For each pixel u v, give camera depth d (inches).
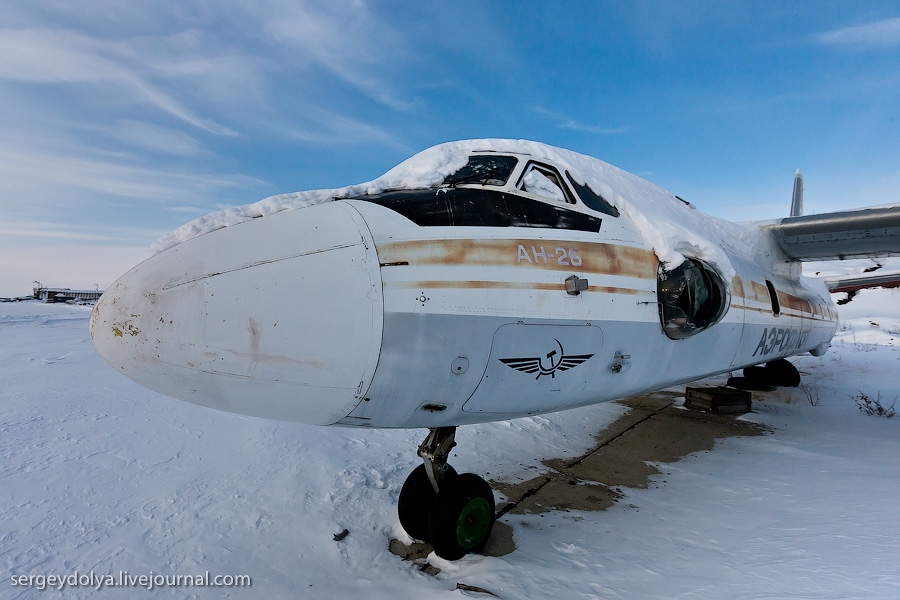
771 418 303.1
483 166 142.6
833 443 244.2
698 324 175.3
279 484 190.1
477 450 238.1
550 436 264.7
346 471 203.3
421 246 110.1
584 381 138.2
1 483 187.3
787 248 304.3
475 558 137.5
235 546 147.3
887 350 649.0
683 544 143.0
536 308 121.9
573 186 153.5
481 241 119.1
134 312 97.8
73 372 407.2
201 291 96.3
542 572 127.0
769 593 110.1
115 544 147.6
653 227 157.5
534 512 172.1
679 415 313.1
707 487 191.5
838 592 107.6
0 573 132.6
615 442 256.7
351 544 148.9
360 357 98.5
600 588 118.5
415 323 103.9
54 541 148.9
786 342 278.1
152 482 190.4
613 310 138.9
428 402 113.2
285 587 127.0
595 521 163.2
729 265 172.4
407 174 134.7
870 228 269.1
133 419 269.6
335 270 99.0
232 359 95.1
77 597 122.9
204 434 246.2
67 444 230.2
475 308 112.0
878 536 135.3
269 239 102.7
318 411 104.7
